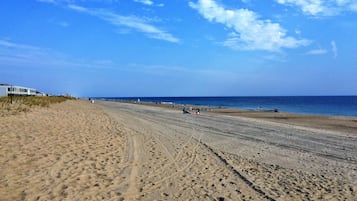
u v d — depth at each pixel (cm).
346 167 970
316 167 958
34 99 3678
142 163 891
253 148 1272
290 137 1656
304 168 938
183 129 1855
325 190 709
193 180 754
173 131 1719
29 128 1251
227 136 1620
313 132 1925
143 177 754
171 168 860
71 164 791
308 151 1246
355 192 698
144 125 1967
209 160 992
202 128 1964
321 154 1188
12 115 1627
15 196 557
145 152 1049
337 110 5712
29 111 1959
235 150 1206
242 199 628
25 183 625
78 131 1333
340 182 785
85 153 925
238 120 2725
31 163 760
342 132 2002
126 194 623
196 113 3450
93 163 827
